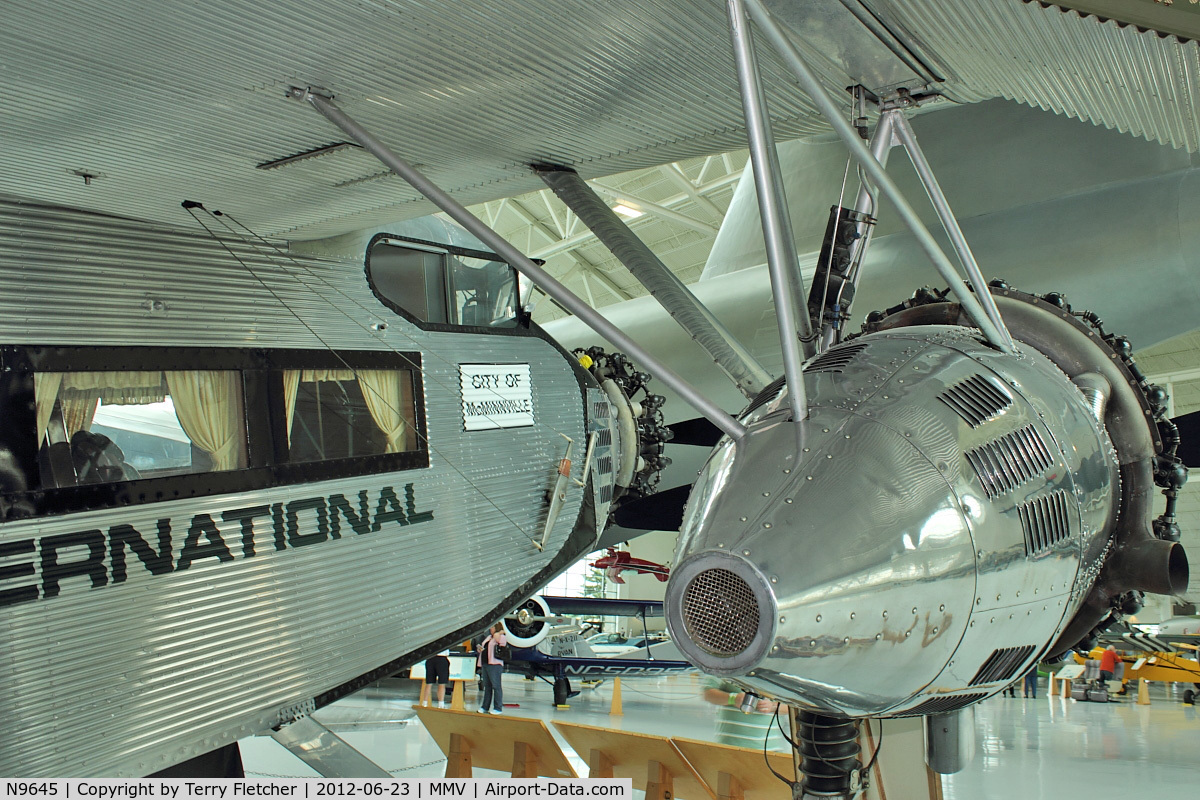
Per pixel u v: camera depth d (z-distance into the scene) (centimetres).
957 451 220
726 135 384
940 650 206
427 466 512
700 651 196
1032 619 226
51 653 361
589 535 611
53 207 385
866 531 202
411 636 488
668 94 332
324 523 459
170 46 246
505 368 572
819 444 220
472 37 270
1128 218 628
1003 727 1091
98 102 279
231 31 243
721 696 1246
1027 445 232
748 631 192
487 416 554
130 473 395
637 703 1243
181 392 418
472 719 579
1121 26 237
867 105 316
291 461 451
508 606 546
